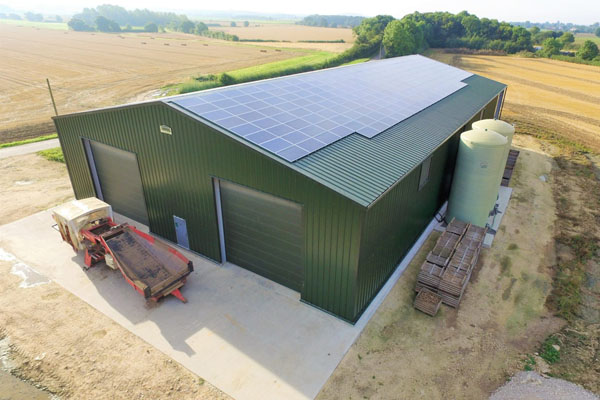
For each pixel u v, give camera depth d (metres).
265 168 12.58
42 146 31.23
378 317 13.03
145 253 14.84
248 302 13.67
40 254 16.23
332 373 10.91
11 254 16.20
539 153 29.69
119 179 18.73
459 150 17.59
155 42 137.62
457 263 14.20
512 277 15.14
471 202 17.69
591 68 77.25
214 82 59.03
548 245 17.34
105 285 14.45
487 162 16.72
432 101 22.91
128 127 16.17
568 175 25.41
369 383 10.62
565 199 21.88
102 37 159.25
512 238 17.86
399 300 13.86
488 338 12.20
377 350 11.70
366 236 11.80
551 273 15.41
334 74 24.14
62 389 10.42
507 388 10.47
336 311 12.94
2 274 14.94
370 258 12.69
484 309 13.45
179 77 66.88
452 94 26.25
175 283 13.54
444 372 11.00
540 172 25.89
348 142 14.51
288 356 11.45
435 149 15.94
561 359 11.34
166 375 10.82
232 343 11.89
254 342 11.93
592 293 14.35
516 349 11.77
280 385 10.53
